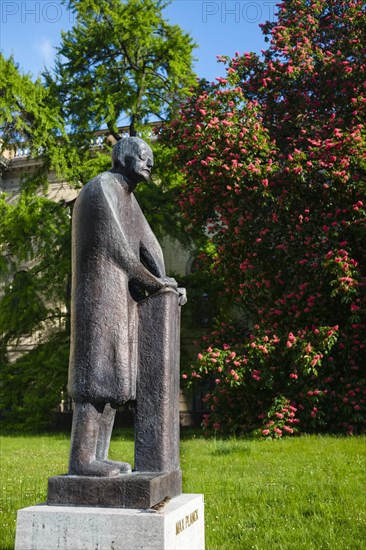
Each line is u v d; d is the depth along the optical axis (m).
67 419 25.52
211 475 8.66
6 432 21.17
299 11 17.39
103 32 23.20
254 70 17.00
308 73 16.31
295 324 14.72
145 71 24.48
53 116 22.59
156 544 3.21
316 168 14.11
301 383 14.27
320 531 5.69
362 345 14.30
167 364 3.95
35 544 3.33
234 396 15.10
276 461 9.80
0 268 22.67
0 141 23.77
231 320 20.47
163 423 3.89
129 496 3.45
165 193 22.11
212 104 15.62
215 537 5.59
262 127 15.55
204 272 20.86
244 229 14.97
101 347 3.77
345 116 15.62
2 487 8.18
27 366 22.03
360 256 14.80
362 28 16.53
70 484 3.53
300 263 14.40
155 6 23.44
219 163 14.63
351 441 11.95
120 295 3.83
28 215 22.50
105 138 25.55
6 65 21.89
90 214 3.89
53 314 23.38
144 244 4.28
